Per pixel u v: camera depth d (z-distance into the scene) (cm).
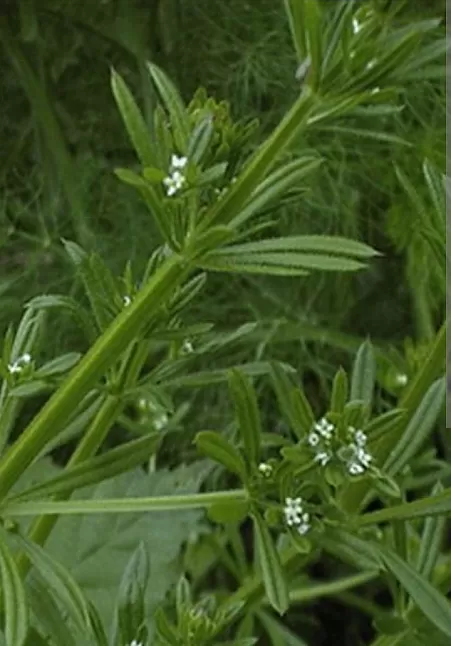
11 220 53
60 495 30
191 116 28
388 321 55
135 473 41
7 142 54
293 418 29
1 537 28
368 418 29
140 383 30
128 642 30
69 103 54
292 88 54
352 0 28
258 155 28
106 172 53
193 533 46
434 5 50
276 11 54
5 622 27
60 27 53
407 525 34
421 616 32
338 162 53
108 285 30
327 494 29
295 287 54
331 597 49
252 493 28
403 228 50
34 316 30
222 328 54
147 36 53
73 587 28
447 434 44
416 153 52
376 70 27
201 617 30
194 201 27
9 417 29
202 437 28
